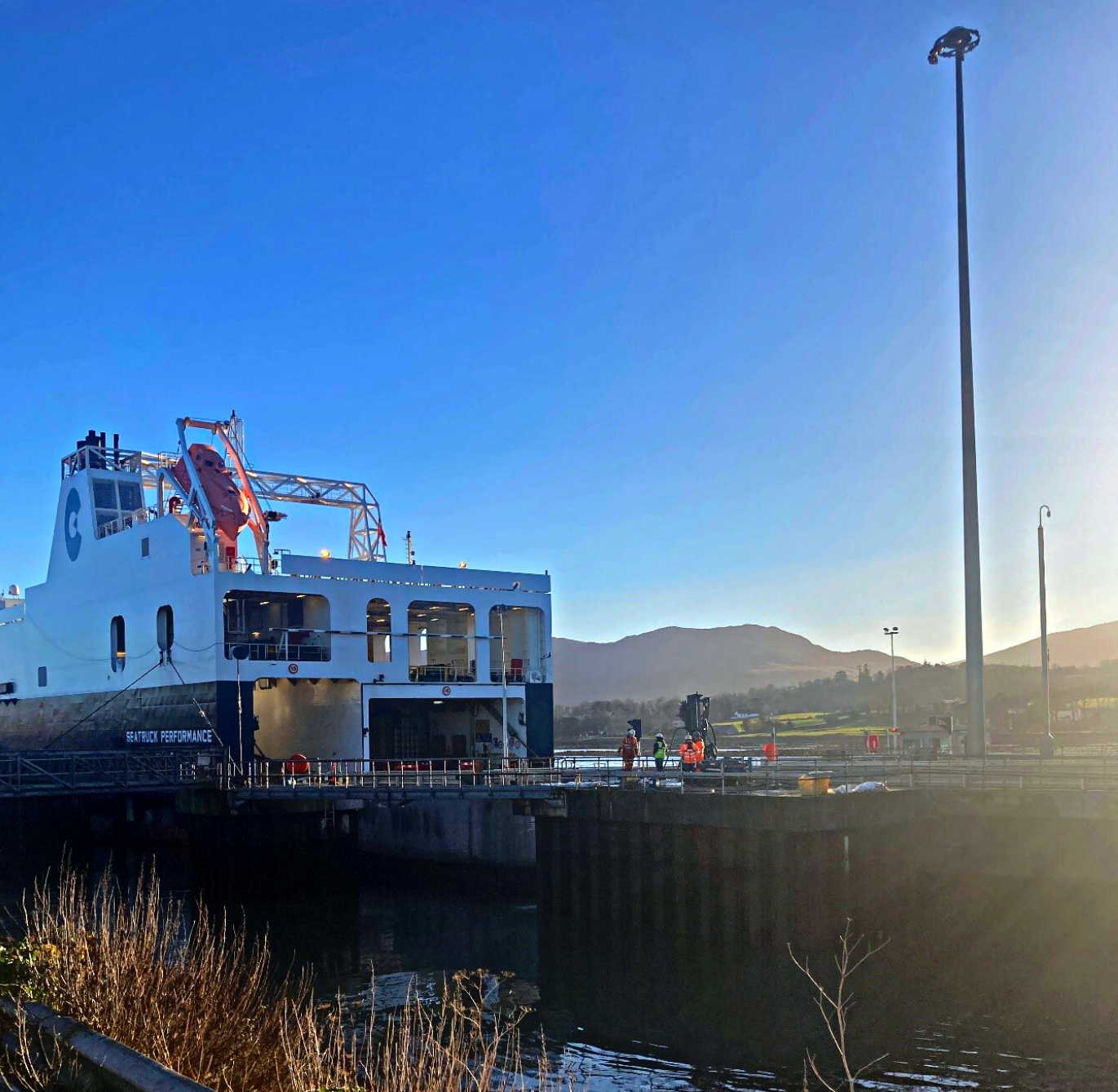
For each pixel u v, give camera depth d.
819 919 33.16
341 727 67.00
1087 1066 24.56
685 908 35.94
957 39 47.72
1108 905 32.00
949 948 34.81
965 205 47.59
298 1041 13.97
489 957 37.75
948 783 36.78
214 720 61.44
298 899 50.28
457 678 71.75
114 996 13.48
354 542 76.62
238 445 70.62
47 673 81.62
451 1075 13.57
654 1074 25.20
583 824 39.59
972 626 45.09
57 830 59.44
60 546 81.62
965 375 46.56
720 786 42.38
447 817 53.03
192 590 64.06
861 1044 26.61
